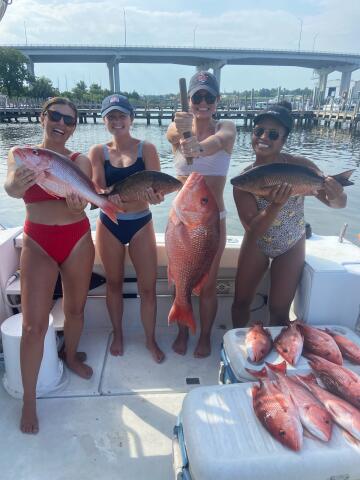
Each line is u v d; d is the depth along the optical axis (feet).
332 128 132.57
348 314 8.52
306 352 6.92
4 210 33.81
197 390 5.83
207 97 8.35
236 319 9.50
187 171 8.66
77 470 6.40
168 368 9.14
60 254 7.46
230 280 10.63
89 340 10.21
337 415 5.33
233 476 4.55
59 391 8.22
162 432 7.23
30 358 7.08
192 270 7.27
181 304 7.53
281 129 7.92
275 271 8.63
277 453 4.77
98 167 8.68
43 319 7.18
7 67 189.67
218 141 7.83
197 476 4.67
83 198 7.04
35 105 169.07
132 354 9.62
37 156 6.46
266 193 7.38
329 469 4.72
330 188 7.63
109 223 8.73
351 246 9.77
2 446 6.86
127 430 7.25
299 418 5.22
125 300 10.56
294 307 9.39
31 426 7.15
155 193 7.60
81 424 7.38
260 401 5.51
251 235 8.34
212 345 10.07
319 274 8.14
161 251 10.19
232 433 5.04
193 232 7.02
